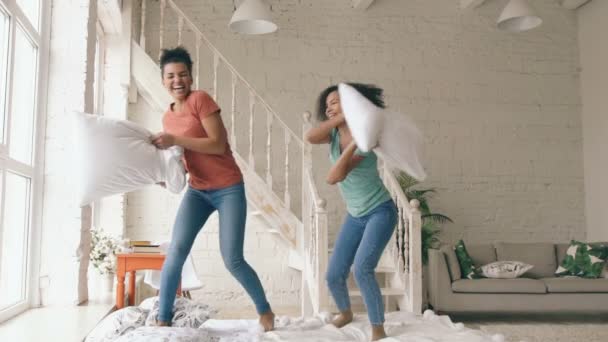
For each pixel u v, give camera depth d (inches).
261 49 275.7
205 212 115.0
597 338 188.1
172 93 112.7
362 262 113.2
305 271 215.9
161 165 111.9
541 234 292.4
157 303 112.0
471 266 235.1
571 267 245.1
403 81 285.9
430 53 289.6
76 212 140.3
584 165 298.7
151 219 256.1
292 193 272.4
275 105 274.7
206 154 111.5
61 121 141.0
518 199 292.0
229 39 273.1
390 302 254.8
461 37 292.8
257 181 223.9
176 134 113.0
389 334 114.8
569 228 295.1
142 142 110.8
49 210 139.5
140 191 256.5
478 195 288.8
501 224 289.6
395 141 112.6
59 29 142.9
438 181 286.0
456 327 122.5
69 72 142.3
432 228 283.7
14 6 117.7
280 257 265.0
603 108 285.9
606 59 284.0
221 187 112.0
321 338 109.9
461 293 223.0
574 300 223.3
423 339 107.3
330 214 273.1
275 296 263.3
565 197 296.4
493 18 296.5
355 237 119.6
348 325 123.7
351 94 110.5
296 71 277.6
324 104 123.9
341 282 123.3
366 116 107.7
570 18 299.9
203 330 102.7
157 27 265.6
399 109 285.0
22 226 132.1
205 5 272.4
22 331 106.6
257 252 264.1
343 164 111.0
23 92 130.9
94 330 105.4
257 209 222.2
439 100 288.5
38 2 139.2
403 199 208.8
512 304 222.1
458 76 291.1
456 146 288.7
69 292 139.8
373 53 284.7
